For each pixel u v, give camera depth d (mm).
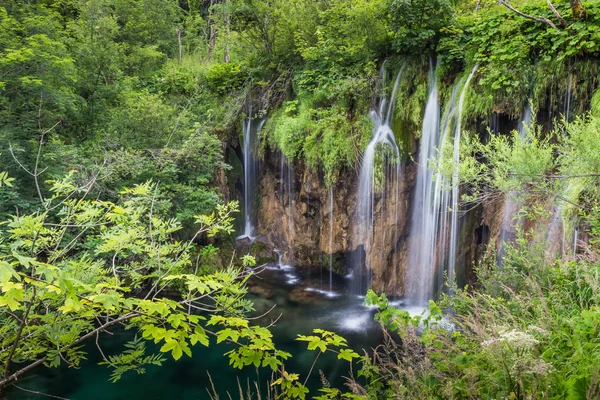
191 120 12070
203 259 10406
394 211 8781
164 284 2920
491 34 7387
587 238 4871
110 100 11578
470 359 2785
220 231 11641
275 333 7535
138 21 16266
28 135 8188
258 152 11875
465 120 7492
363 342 7121
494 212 7535
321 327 7738
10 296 1729
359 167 9070
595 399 1832
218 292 3139
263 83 11945
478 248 8070
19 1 10586
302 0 10977
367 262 9312
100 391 5785
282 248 11609
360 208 9273
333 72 9789
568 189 4586
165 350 2293
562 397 2059
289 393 2725
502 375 2365
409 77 8781
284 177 11266
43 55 7965
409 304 8695
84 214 2992
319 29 10148
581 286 3795
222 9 11844
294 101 10766
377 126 9148
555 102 6695
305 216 10891
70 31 12719
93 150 9352
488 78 6984
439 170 4629
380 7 8453
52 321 2758
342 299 9141
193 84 13562
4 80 7668
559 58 6355
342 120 9367
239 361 2639
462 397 2545
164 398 5648
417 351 3145
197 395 5719
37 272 1694
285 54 11789
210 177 10750
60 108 8750
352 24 9070
